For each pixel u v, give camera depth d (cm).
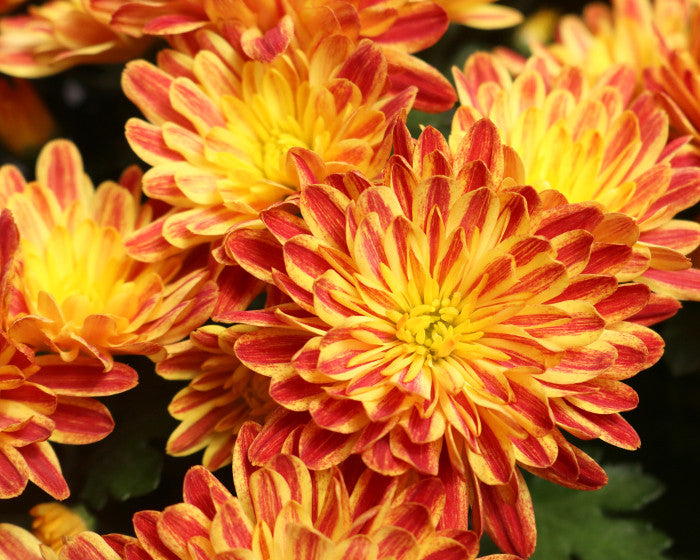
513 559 28
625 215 29
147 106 31
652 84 33
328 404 28
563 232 29
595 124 31
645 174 30
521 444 28
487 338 29
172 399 30
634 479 32
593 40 36
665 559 32
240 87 31
